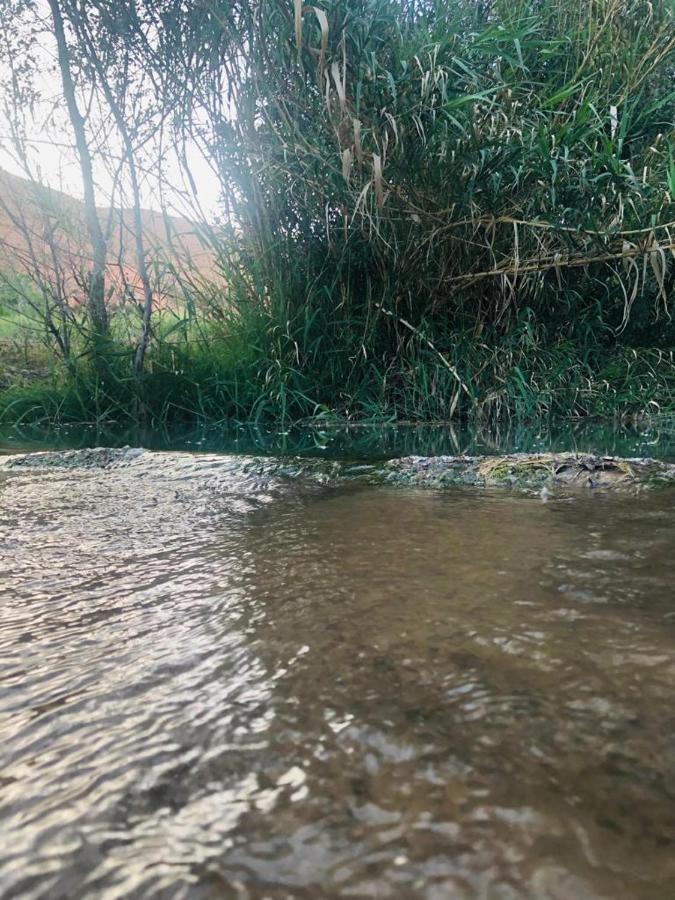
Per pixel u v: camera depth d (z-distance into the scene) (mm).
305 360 3678
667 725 491
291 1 2730
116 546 1082
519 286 3416
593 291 3719
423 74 2756
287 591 830
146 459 1971
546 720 503
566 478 1574
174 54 3436
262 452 2389
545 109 3217
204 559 993
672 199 2773
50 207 3570
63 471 1886
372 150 2885
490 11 3490
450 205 3148
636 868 353
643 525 1123
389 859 366
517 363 3533
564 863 358
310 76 2875
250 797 425
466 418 3514
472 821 394
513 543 1022
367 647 649
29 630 727
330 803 416
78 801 427
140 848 383
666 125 3568
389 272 3568
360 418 3566
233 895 346
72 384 3775
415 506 1340
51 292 3713
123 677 604
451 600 774
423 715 517
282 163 3238
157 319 3947
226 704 546
